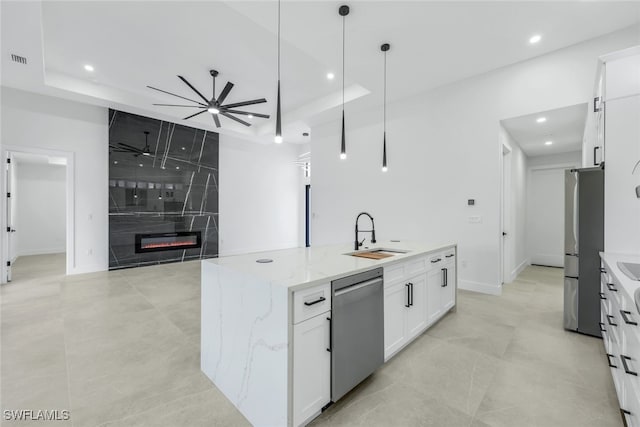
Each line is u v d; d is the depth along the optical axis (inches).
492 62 142.7
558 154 225.8
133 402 66.5
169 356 88.3
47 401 66.4
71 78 180.5
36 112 184.1
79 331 106.0
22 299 144.2
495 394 69.3
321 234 242.2
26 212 296.5
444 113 168.6
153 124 233.0
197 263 244.1
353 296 67.5
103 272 206.4
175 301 141.3
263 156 321.1
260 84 190.5
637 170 93.0
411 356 88.0
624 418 59.1
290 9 103.4
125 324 112.7
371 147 205.6
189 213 256.2
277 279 58.1
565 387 72.0
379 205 201.5
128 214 219.9
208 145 269.4
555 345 94.9
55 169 313.6
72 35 135.0
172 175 244.5
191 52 149.8
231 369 67.9
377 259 84.9
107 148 211.8
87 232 204.5
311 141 251.0
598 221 99.8
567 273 106.7
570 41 125.5
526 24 113.5
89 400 67.0
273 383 55.6
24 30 114.3
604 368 80.7
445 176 168.1
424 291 102.3
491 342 97.3
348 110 210.5
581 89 126.5
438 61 141.3
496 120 149.9
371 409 63.8
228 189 290.4
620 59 94.8
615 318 68.7
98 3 112.5
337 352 62.9
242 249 301.3
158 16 120.7
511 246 179.6
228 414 63.3
